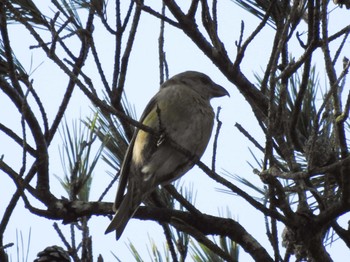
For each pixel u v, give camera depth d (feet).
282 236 24.02
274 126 20.47
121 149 27.17
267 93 26.73
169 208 24.98
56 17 19.58
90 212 23.40
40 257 23.70
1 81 21.24
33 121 21.98
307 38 21.30
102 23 22.36
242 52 24.04
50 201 22.94
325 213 22.06
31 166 22.47
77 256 22.43
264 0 25.63
